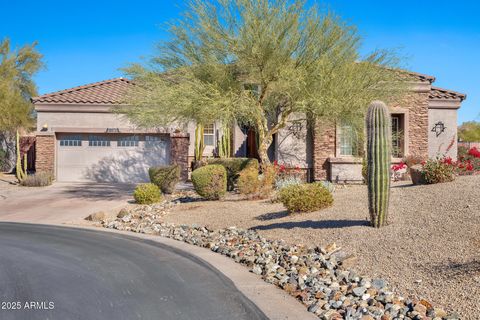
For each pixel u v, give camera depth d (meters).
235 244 9.84
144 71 16.95
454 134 23.91
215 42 16.47
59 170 25.00
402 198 11.01
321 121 18.06
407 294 6.02
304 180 21.73
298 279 6.90
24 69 34.09
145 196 17.45
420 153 21.62
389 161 9.07
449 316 5.17
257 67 16.89
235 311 5.77
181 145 24.48
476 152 18.38
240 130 24.28
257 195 16.23
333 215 10.92
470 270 6.29
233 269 7.92
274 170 17.25
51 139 24.56
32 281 7.12
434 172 12.24
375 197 9.02
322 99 15.70
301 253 8.36
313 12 16.30
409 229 8.53
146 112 16.61
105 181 24.98
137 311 5.74
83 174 25.00
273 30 15.99
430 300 5.75
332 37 16.19
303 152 21.81
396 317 5.33
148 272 7.79
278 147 21.75
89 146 25.05
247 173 16.42
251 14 15.80
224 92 16.80
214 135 24.81
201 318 5.51
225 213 13.74
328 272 7.17
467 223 8.16
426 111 21.69
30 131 33.28
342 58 16.31
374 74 16.64
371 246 8.10
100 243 10.65
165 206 16.47
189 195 18.72
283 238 9.76
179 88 15.93
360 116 17.06
